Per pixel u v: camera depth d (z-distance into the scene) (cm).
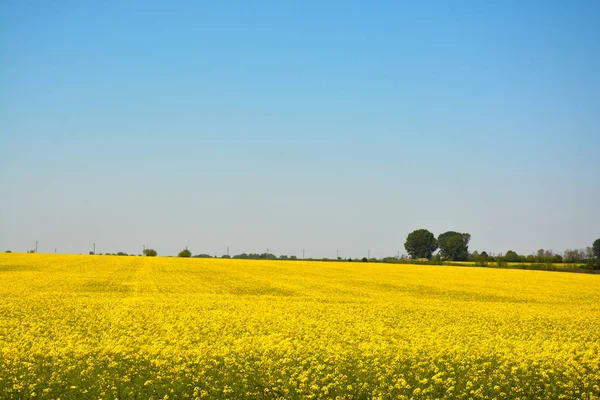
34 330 2348
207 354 1983
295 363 1891
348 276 6962
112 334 2322
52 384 1584
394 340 2336
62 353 1914
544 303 4356
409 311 3403
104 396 1488
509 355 2059
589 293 5294
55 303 3334
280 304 3547
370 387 1641
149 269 7244
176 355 1928
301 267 8825
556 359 2011
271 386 1628
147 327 2520
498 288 5675
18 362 1789
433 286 5722
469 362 1956
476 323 2950
